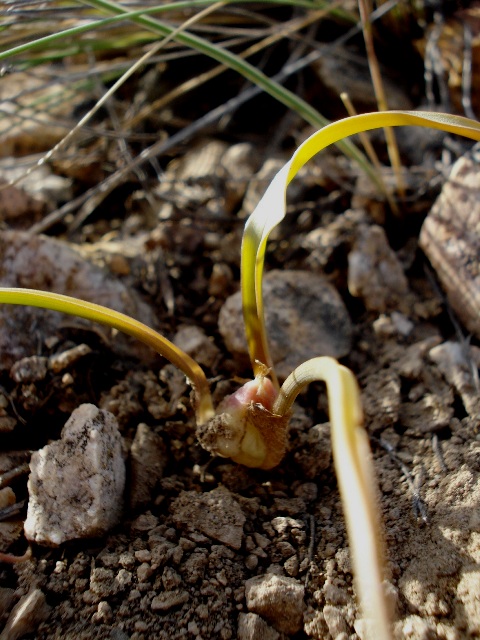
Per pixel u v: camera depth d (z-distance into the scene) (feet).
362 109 0.70
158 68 0.77
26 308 0.49
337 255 0.56
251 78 0.52
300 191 0.63
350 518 0.24
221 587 0.37
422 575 0.35
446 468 0.41
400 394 0.47
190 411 0.46
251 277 0.39
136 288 0.56
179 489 0.42
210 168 0.69
